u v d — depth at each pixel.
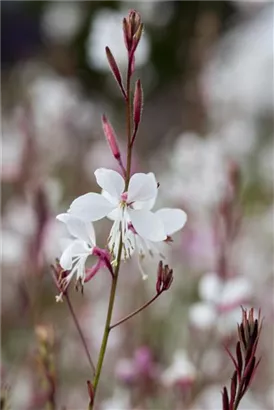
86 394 0.72
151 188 0.41
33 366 0.64
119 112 1.84
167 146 1.30
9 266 0.79
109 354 0.72
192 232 0.79
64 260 0.41
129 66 0.41
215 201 0.75
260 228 0.95
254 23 1.31
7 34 2.27
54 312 0.82
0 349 0.78
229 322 0.56
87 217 0.41
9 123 1.22
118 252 0.40
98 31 0.67
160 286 0.41
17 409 0.63
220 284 0.57
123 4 1.20
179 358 0.58
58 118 1.06
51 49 1.60
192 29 1.81
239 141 1.07
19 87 1.53
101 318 0.74
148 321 0.77
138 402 0.57
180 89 1.72
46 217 0.60
